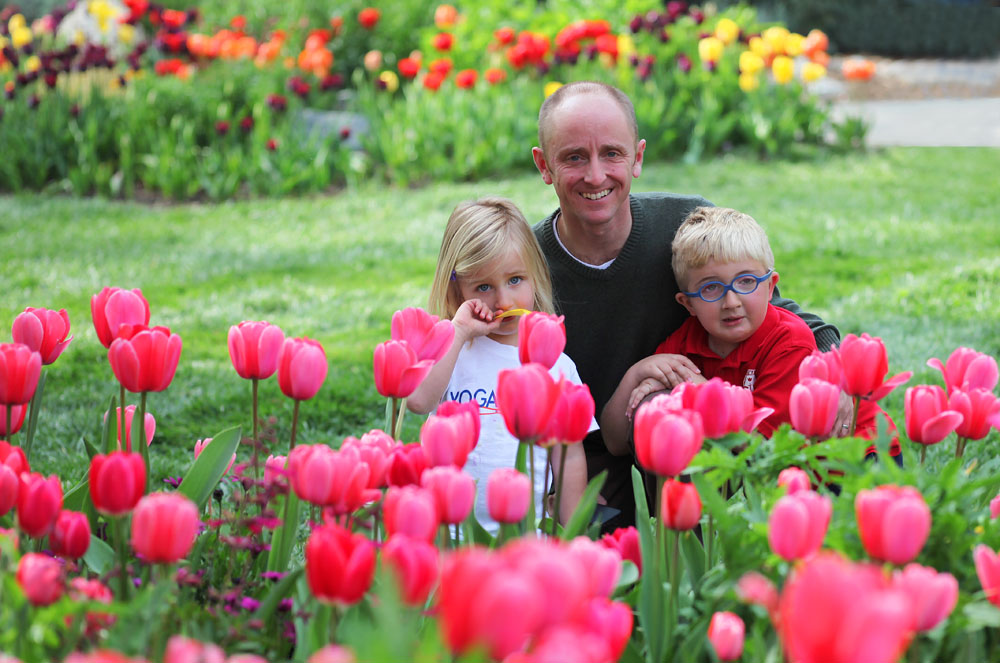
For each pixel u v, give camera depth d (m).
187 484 2.74
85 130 14.23
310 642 2.09
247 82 15.32
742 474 2.53
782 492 2.34
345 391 6.79
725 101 15.35
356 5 18.75
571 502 3.97
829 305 8.30
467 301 4.08
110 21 18.80
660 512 2.34
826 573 1.32
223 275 9.94
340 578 1.85
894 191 12.73
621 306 4.58
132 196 13.66
